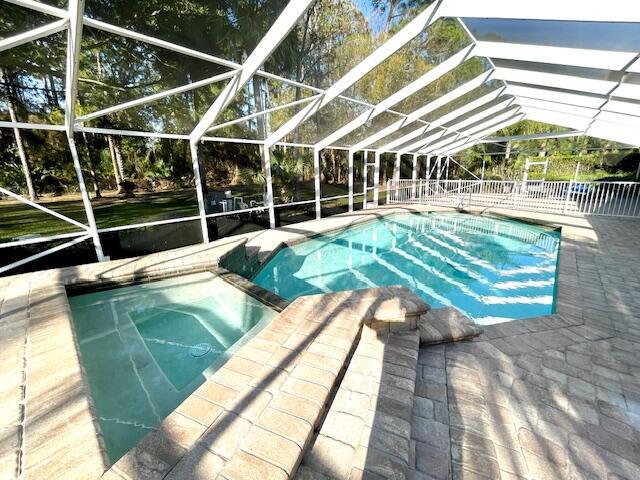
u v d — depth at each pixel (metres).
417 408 2.06
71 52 3.19
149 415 2.55
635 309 3.71
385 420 1.79
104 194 13.72
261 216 10.01
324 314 2.64
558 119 12.23
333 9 4.25
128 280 4.67
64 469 1.43
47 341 2.64
